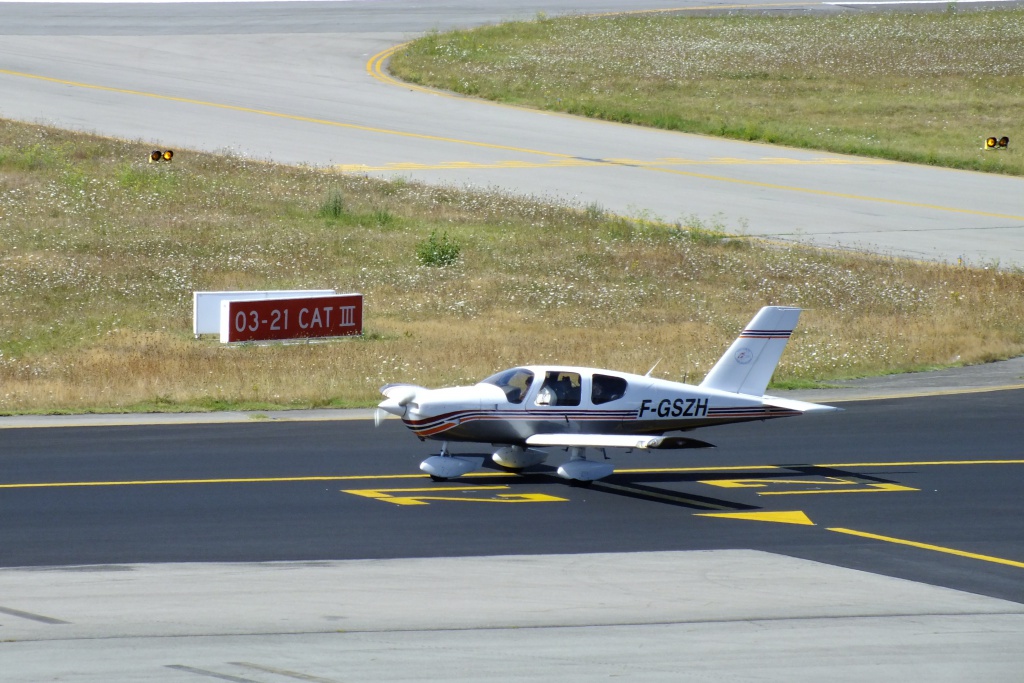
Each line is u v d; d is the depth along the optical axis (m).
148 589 52.66
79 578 54.03
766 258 161.12
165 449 81.69
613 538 62.50
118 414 93.88
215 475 74.62
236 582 53.97
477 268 157.12
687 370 110.69
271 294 126.62
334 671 43.09
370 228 172.25
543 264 158.75
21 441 83.38
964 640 47.72
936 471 78.81
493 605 51.41
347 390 103.19
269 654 44.78
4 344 119.31
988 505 70.50
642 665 44.19
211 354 117.38
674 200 190.50
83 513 65.31
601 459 81.31
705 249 165.12
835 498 71.56
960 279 153.38
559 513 67.31
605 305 142.00
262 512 66.25
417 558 58.31
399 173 198.25
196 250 158.38
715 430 90.75
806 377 112.88
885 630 48.88
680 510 68.38
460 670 43.34
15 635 46.25
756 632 48.34
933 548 61.75
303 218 174.88
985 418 96.00
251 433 87.44
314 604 51.09
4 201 171.50
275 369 110.38
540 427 72.50
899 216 186.25
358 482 73.56
